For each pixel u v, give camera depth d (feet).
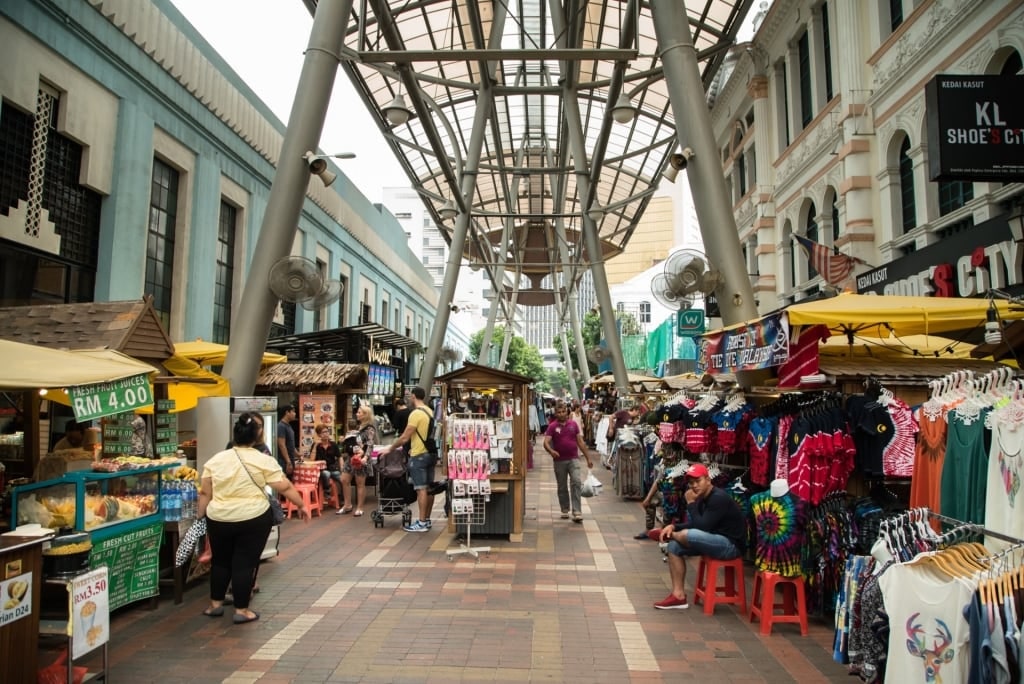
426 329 140.77
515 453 28.14
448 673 14.49
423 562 24.20
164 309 42.68
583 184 63.82
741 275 28.84
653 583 21.68
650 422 28.53
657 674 14.52
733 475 24.88
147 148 39.55
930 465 14.89
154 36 39.73
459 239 64.18
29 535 12.45
